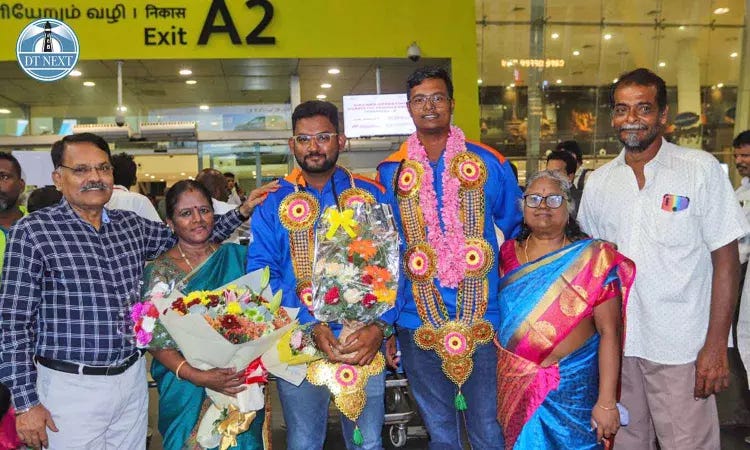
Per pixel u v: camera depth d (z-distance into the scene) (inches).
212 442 103.2
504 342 102.2
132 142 402.3
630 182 107.5
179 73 361.1
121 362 99.7
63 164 96.6
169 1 329.1
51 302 95.3
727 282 102.3
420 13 346.9
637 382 111.1
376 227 100.7
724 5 474.6
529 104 468.4
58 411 96.0
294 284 107.1
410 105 111.1
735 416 169.0
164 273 104.8
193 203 105.3
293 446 105.3
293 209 107.7
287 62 347.9
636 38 475.2
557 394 98.3
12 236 94.4
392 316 103.0
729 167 503.5
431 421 111.4
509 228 114.0
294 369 103.3
